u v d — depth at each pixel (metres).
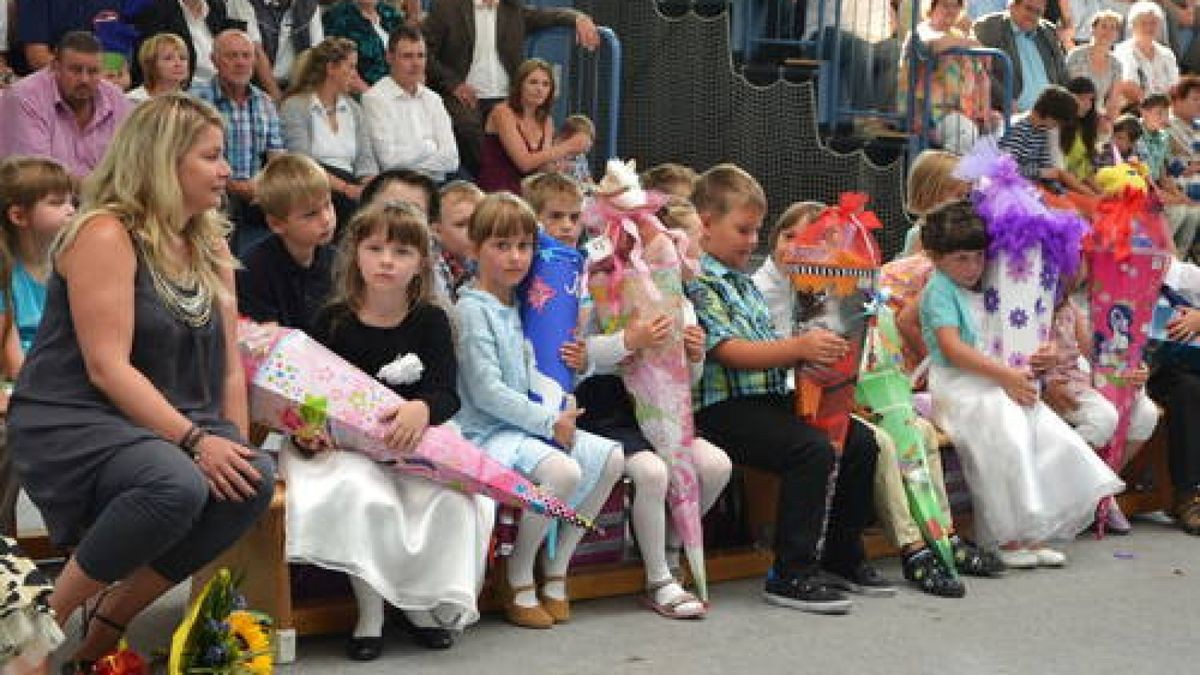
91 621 4.05
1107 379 6.32
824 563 5.48
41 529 5.38
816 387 5.18
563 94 10.41
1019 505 5.73
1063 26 12.65
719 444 5.26
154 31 7.83
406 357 4.40
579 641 4.64
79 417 3.87
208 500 3.90
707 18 10.14
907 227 9.81
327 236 4.70
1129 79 11.71
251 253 4.72
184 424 3.87
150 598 4.00
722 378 5.30
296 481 4.24
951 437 5.82
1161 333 6.70
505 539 4.66
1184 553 6.21
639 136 10.36
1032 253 5.78
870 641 4.81
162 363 3.94
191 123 3.94
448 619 4.49
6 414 4.20
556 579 4.85
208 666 3.78
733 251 5.38
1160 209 6.48
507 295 4.84
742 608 5.11
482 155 8.59
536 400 4.79
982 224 5.80
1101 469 5.79
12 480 4.74
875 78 10.80
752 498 5.56
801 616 5.05
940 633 4.94
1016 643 4.87
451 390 4.48
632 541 5.42
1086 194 9.31
